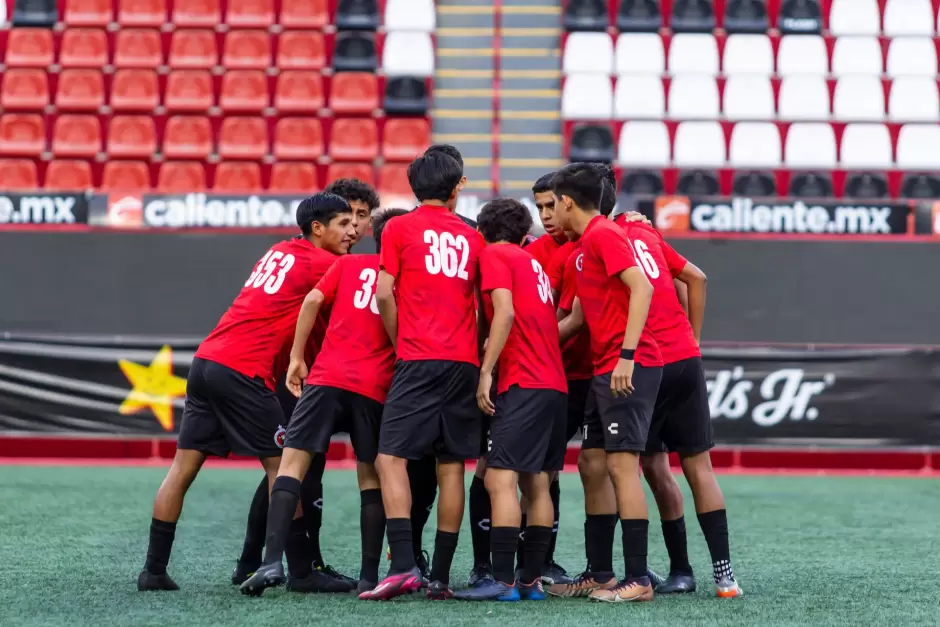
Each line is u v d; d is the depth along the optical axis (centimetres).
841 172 4347
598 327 1540
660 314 1576
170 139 4434
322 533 2200
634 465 1527
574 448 3434
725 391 3253
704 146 4469
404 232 1554
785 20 4872
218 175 4266
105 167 4312
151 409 3284
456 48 4909
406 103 4584
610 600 1510
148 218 3606
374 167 4397
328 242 1689
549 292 1598
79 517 2339
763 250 3562
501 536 1523
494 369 1639
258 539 1641
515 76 4794
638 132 4500
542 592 1551
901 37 4850
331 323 1584
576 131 4478
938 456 3475
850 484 3152
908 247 3553
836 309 3550
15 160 4312
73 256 3572
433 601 1507
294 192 3625
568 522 2369
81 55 4712
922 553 2009
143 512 2422
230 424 1588
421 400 1516
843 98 4653
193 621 1356
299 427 1530
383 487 1518
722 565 1566
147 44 4728
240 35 4741
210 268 3575
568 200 1592
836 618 1406
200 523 2303
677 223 3606
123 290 3572
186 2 4841
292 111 4547
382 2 4941
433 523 2328
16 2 4822
